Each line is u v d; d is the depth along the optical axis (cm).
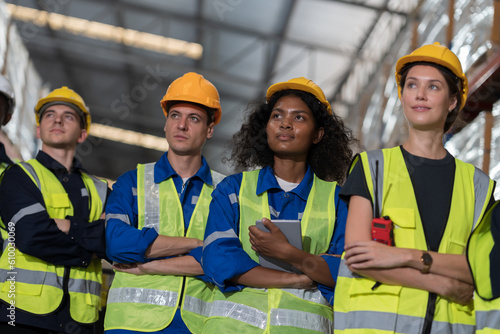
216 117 364
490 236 243
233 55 1606
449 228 252
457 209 256
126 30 1563
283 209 301
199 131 349
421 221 252
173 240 317
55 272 337
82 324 338
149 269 314
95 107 1888
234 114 1858
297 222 275
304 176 313
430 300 240
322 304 286
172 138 346
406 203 254
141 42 1596
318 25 1438
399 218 251
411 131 270
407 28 1153
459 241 253
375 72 1366
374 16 1336
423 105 263
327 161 340
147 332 304
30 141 1505
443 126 272
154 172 343
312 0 1316
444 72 265
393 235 250
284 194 303
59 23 1526
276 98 325
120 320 310
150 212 331
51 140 381
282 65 1617
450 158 267
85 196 370
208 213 322
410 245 248
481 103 661
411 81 268
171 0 1434
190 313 312
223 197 299
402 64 276
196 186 345
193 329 309
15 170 357
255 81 1691
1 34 1286
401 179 259
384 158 264
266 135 338
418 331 238
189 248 318
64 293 336
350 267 246
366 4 1291
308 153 338
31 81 1625
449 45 782
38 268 334
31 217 334
